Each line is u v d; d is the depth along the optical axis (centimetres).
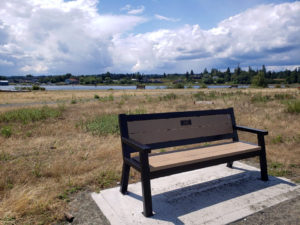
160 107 1361
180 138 355
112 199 307
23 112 1039
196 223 252
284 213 271
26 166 433
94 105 1521
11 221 256
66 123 855
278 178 375
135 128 318
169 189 336
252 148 352
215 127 395
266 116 920
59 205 293
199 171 405
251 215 269
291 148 533
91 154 502
